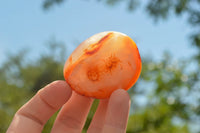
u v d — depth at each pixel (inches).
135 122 44.6
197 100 36.7
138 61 12.8
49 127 46.1
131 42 12.9
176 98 37.3
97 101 47.8
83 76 12.4
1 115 58.6
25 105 13.0
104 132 12.1
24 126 12.8
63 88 12.7
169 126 42.4
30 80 99.1
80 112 14.3
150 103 41.8
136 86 70.5
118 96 12.2
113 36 12.7
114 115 12.1
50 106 12.9
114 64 12.4
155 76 39.0
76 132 14.2
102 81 12.4
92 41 12.6
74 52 12.7
